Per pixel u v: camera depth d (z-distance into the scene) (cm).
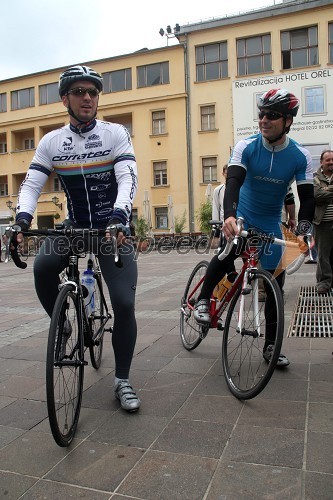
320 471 193
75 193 279
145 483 191
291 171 296
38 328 501
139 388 298
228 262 318
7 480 197
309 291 621
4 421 257
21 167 3328
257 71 2742
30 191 269
